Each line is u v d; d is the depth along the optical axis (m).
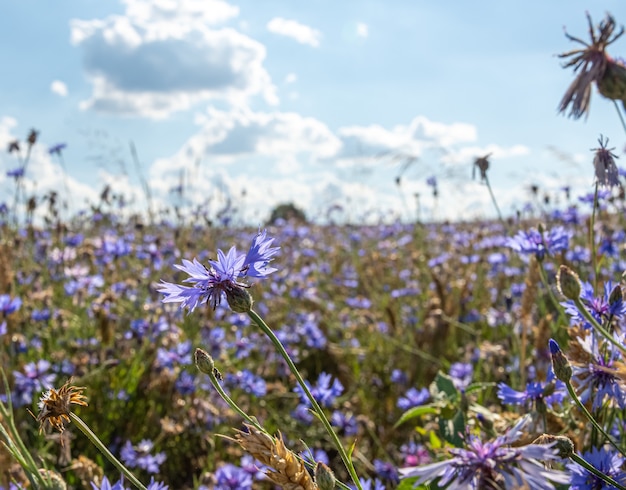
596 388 0.33
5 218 1.31
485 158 0.56
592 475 0.31
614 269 0.92
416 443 0.75
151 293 1.01
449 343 0.96
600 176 0.33
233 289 0.29
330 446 0.76
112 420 0.77
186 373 0.80
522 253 0.54
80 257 1.33
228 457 0.73
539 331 0.54
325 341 1.00
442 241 1.75
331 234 2.29
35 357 0.87
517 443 0.33
